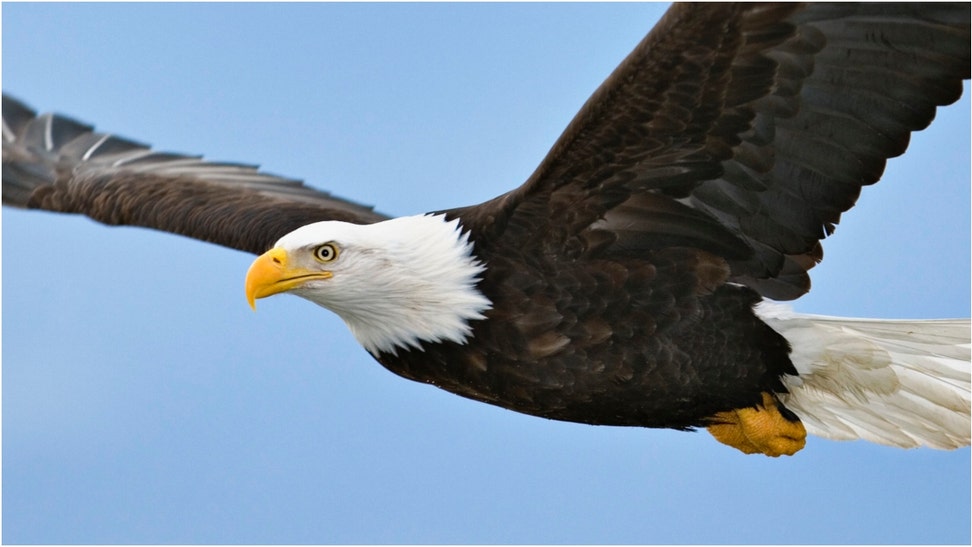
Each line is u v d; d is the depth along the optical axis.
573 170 11.28
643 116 10.84
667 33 10.34
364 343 12.34
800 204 11.30
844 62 10.46
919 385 11.83
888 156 10.88
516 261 11.68
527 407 12.12
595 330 11.64
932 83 10.48
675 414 12.06
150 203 15.26
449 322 11.83
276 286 11.98
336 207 15.34
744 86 10.61
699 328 11.64
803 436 12.10
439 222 12.00
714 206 11.45
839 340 11.70
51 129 17.03
